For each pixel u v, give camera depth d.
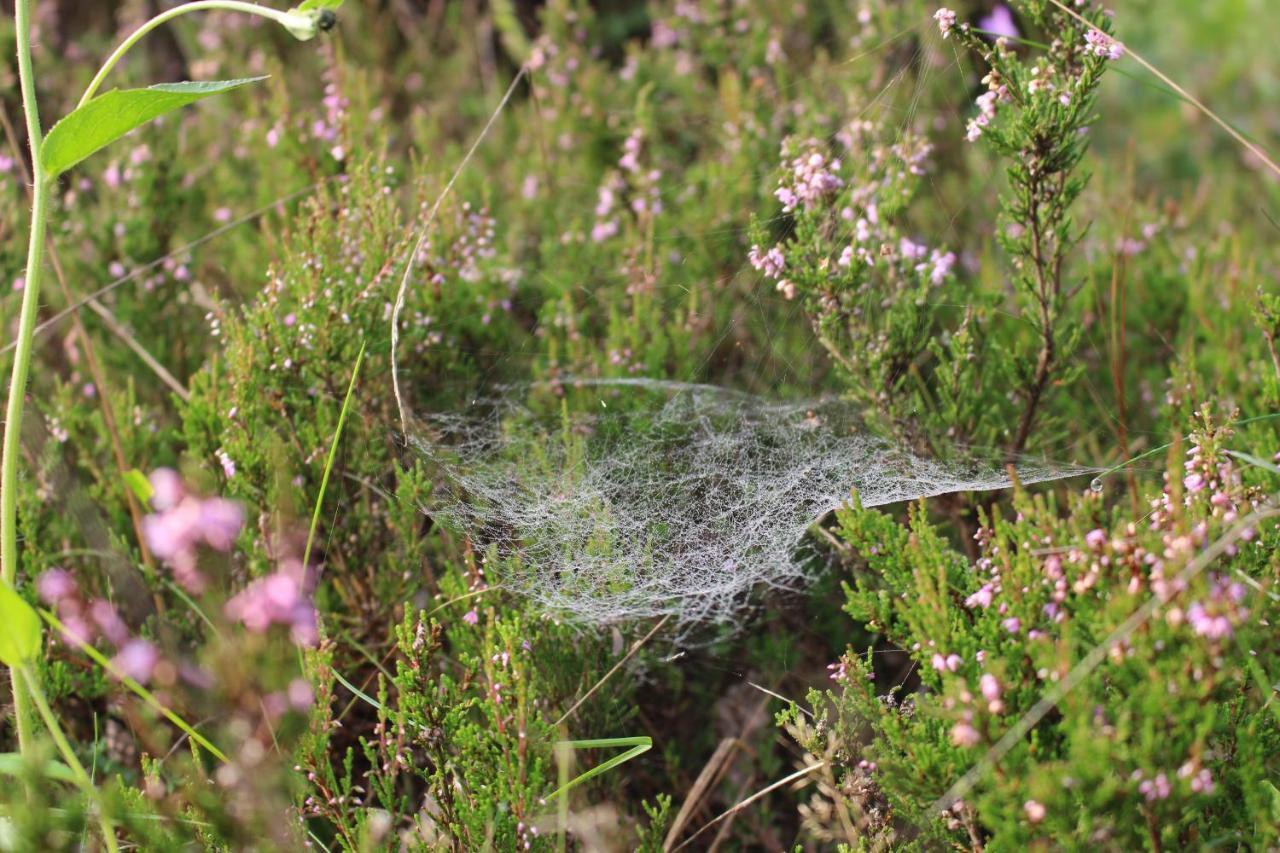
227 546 2.47
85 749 2.80
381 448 3.13
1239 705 2.05
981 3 4.91
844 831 2.42
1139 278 3.95
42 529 3.11
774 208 4.04
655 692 3.17
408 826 2.79
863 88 4.62
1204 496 2.17
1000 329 3.57
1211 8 6.70
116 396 3.33
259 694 1.98
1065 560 2.08
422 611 2.50
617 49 6.60
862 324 3.23
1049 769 1.82
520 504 3.06
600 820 2.54
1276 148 5.78
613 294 4.02
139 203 4.05
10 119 4.80
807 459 3.32
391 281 3.26
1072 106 2.74
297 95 5.27
